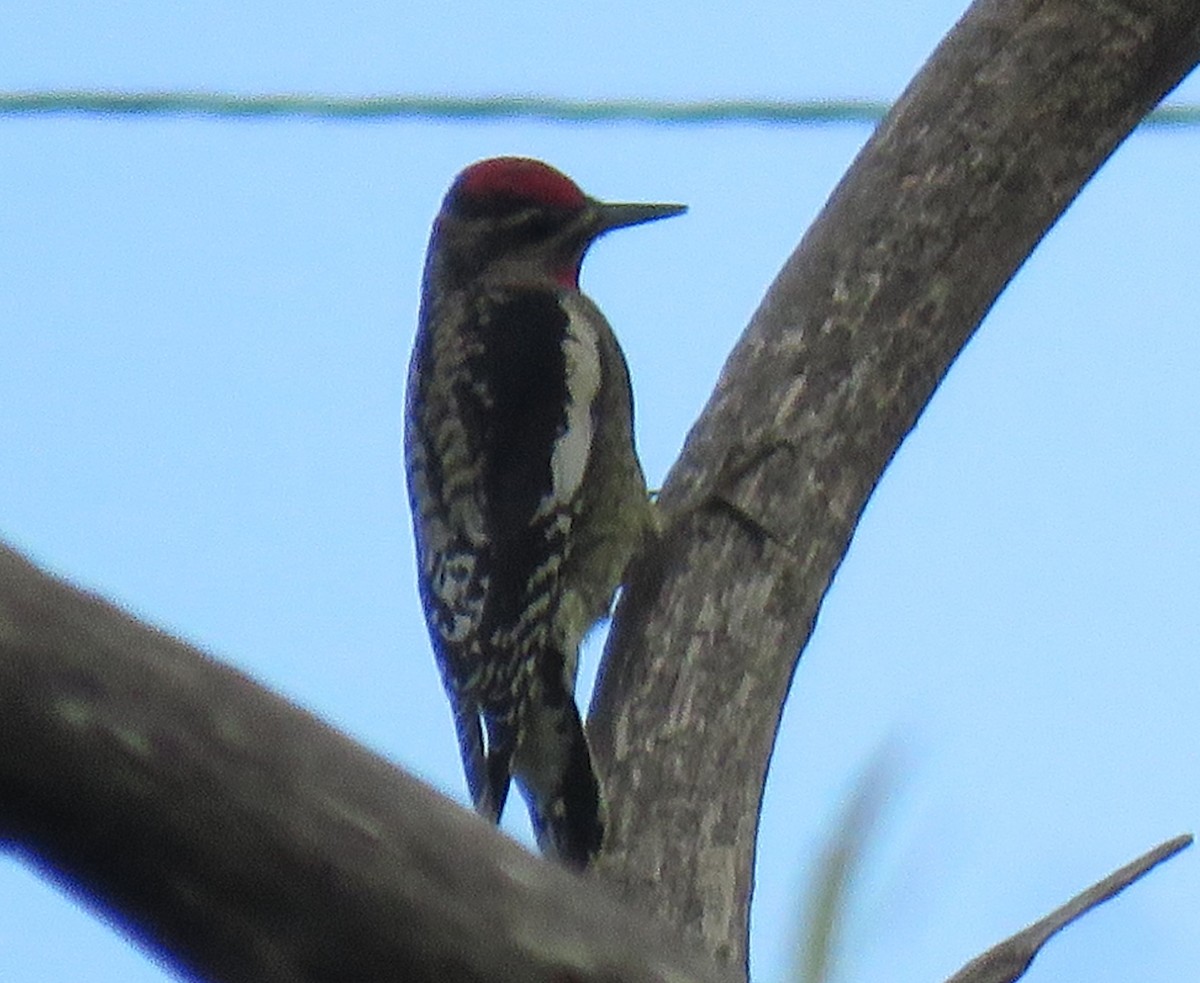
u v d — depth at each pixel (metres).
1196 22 11.08
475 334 12.59
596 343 12.49
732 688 9.85
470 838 4.07
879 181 10.91
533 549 11.70
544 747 11.29
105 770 3.83
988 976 7.00
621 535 10.69
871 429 10.52
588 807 9.54
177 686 3.91
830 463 10.40
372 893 3.97
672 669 9.88
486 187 13.19
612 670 10.02
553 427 12.01
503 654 11.53
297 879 3.94
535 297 12.74
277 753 3.96
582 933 4.10
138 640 3.91
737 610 10.02
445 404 12.41
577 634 11.59
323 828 3.96
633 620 10.13
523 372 12.25
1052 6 11.15
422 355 12.86
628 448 12.34
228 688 3.96
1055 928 7.05
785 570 10.17
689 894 9.28
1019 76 11.04
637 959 4.12
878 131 11.06
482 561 11.85
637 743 9.69
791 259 10.91
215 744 3.91
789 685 10.12
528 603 11.62
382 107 10.27
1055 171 11.00
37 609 3.84
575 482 11.88
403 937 3.99
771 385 10.54
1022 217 10.95
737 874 9.44
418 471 12.52
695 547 10.21
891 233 10.78
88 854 3.85
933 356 10.73
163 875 3.88
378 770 4.04
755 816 9.68
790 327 10.66
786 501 10.28
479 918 4.04
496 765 11.17
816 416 10.45
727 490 10.27
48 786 3.81
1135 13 11.06
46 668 3.82
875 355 10.59
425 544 12.31
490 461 12.09
